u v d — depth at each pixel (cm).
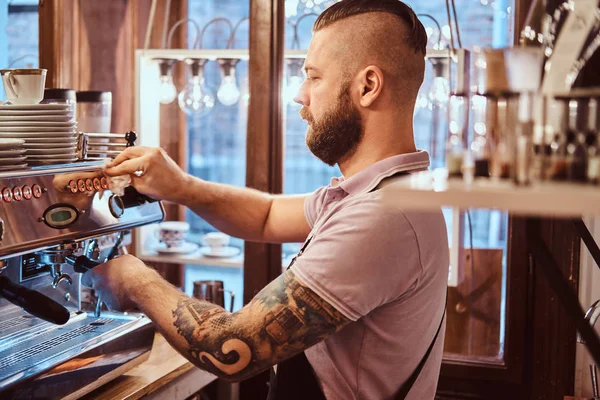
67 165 159
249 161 232
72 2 243
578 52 81
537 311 217
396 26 141
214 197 183
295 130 307
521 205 72
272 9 226
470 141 87
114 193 169
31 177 145
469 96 89
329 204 147
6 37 300
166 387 186
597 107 80
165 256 255
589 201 70
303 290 127
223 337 130
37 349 158
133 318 183
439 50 217
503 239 224
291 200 186
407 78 143
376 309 135
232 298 236
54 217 150
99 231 163
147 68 253
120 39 261
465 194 74
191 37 317
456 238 224
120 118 263
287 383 145
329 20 146
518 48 85
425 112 239
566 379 217
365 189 140
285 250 244
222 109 332
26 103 165
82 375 158
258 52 228
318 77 146
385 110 142
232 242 310
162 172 175
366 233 128
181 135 292
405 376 140
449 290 228
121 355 173
